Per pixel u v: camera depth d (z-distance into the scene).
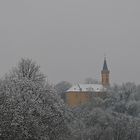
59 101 68.38
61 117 66.56
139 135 149.75
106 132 143.50
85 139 131.88
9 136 59.94
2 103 61.25
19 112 60.34
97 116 153.38
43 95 66.12
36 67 81.19
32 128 61.12
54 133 65.56
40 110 62.88
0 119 59.94
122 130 147.25
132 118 168.00
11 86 64.19
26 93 63.38
